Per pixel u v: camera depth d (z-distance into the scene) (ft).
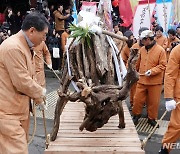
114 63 16.08
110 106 13.66
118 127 17.03
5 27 38.88
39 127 23.49
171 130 17.39
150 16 29.96
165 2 31.50
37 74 24.77
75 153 14.61
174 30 32.04
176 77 17.15
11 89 13.44
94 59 15.47
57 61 40.88
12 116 13.48
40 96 13.58
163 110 27.58
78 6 44.47
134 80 13.66
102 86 14.02
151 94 23.54
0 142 13.51
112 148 14.85
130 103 27.30
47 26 13.57
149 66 23.34
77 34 15.56
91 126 13.91
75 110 19.62
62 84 16.76
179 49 16.93
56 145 15.16
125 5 30.94
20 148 13.38
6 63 13.16
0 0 51.88
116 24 35.68
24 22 13.47
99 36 16.07
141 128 23.49
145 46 23.57
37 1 45.52
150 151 19.94
